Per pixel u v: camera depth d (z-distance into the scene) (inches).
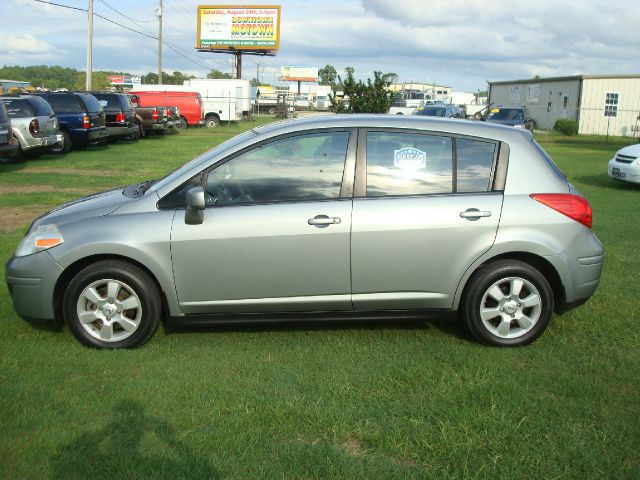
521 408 150.2
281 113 2108.8
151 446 132.3
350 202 182.7
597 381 166.1
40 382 162.2
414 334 201.2
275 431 138.9
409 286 185.6
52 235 183.5
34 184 519.8
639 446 134.6
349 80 874.1
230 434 136.9
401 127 187.3
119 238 179.9
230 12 2138.3
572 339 197.8
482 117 1221.1
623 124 1531.7
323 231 180.5
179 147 946.7
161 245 180.4
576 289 190.2
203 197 174.1
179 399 153.2
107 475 122.0
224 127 1594.5
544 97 1753.2
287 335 199.0
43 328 201.8
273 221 180.5
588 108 1504.7
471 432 138.3
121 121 966.4
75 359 177.6
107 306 183.6
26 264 183.6
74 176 573.9
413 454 129.4
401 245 182.4
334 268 182.9
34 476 121.7
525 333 189.0
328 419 143.0
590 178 665.0
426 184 185.8
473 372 171.0
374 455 130.3
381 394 157.1
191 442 133.6
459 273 185.0
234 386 160.6
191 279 182.5
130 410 147.5
